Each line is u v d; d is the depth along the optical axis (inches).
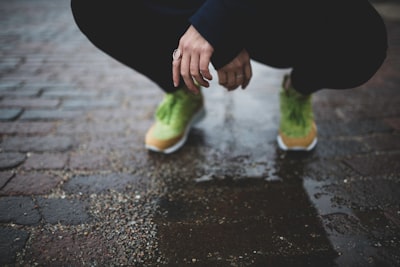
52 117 71.1
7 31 144.9
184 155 58.9
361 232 41.9
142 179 52.4
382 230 42.3
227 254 38.7
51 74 97.0
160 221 43.9
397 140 63.6
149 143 59.1
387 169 54.8
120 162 56.5
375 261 37.6
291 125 59.4
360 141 63.5
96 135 64.7
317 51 44.8
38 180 51.1
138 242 40.3
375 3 214.7
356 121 71.4
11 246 39.0
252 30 39.9
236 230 42.4
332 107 78.7
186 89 58.8
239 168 55.5
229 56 39.8
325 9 39.9
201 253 38.9
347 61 43.9
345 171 54.5
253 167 55.7
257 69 108.3
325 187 50.7
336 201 47.6
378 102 81.0
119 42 48.4
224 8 36.4
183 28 44.4
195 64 38.4
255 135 66.0
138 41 48.4
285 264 37.3
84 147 60.6
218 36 36.8
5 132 64.3
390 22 170.7
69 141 62.2
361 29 40.8
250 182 52.0
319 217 44.6
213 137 65.1
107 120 70.9
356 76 45.3
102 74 98.7
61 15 183.6
